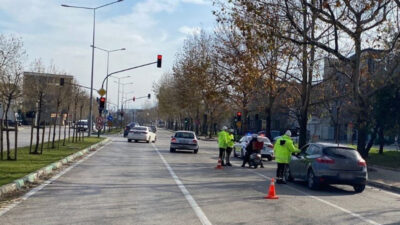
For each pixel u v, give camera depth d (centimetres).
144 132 4638
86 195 1234
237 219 970
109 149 3388
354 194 1495
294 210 1111
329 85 3500
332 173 1504
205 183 1581
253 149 2302
